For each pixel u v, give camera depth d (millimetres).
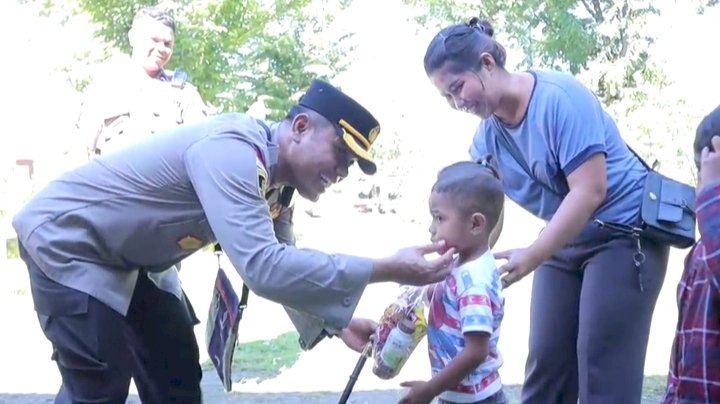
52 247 3092
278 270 2906
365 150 3027
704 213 2684
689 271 2826
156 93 5516
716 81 17984
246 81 15219
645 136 16938
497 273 3074
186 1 13977
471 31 3404
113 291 3146
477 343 2957
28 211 3152
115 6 13945
